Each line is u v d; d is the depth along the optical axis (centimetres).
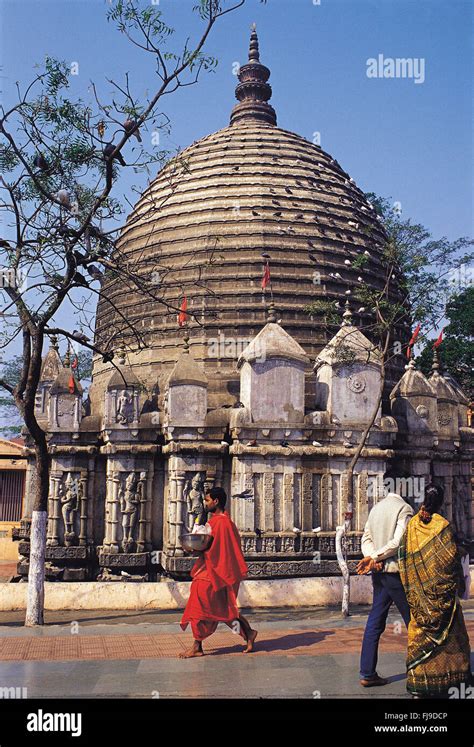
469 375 3906
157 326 2964
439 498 782
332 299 2967
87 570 2370
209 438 2319
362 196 3600
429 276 2108
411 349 2288
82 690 805
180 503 2281
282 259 2983
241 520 2234
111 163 1504
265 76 3909
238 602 1681
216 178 3259
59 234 1564
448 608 761
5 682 845
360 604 1755
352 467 1812
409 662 771
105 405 2386
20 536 2527
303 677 861
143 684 831
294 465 2300
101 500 2428
